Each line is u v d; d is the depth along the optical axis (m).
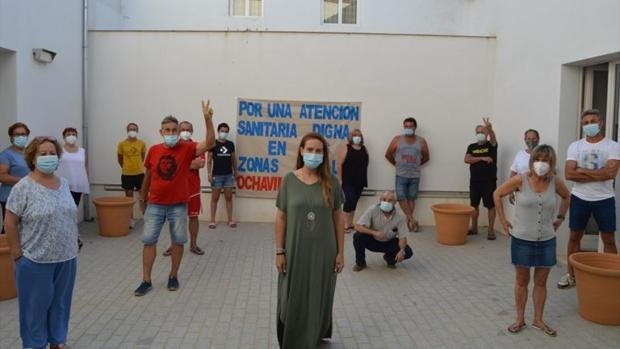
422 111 10.06
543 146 4.73
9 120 7.88
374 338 4.84
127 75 10.09
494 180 9.12
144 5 13.45
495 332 4.97
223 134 9.60
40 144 4.03
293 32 9.98
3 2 7.47
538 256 4.84
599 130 5.83
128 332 4.88
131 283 6.36
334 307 5.65
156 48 10.05
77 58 9.78
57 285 4.14
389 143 10.09
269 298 5.88
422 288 6.32
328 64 10.03
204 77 10.08
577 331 4.98
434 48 10.01
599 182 5.88
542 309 5.02
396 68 10.02
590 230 8.06
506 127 9.52
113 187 10.20
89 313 5.35
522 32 8.94
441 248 8.38
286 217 4.30
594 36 7.01
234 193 10.17
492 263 7.46
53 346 4.24
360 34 9.97
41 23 8.52
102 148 10.16
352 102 10.05
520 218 4.85
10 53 7.81
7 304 5.54
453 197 10.14
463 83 10.05
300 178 4.27
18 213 3.98
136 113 10.13
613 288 5.02
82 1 9.91
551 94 8.01
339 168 9.80
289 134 10.12
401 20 13.34
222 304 5.67
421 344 4.71
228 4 13.51
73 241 4.20
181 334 4.85
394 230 6.91
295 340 4.21
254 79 10.07
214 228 9.64
